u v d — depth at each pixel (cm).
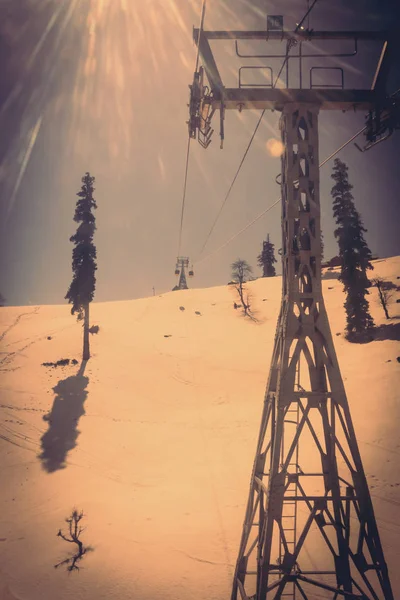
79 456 3397
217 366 5266
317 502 1256
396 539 2150
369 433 3231
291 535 2289
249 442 3484
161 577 2011
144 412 4197
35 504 2772
